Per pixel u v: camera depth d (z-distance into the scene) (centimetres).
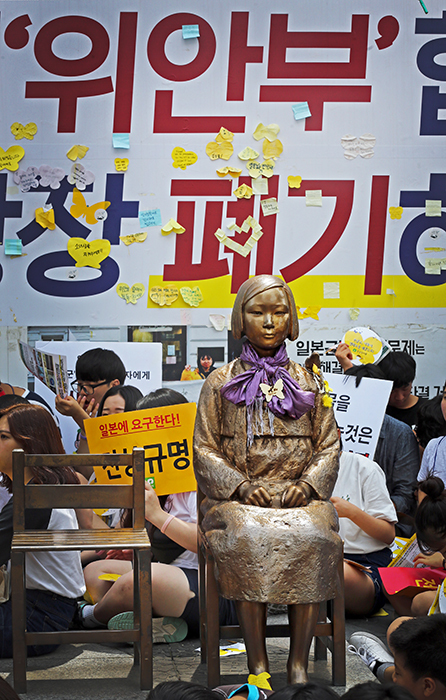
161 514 364
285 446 321
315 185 511
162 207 509
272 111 510
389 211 512
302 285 511
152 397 422
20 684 293
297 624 288
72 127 507
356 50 512
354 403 458
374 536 402
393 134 512
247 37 510
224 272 509
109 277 507
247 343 338
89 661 336
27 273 505
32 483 345
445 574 363
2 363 504
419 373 516
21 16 507
